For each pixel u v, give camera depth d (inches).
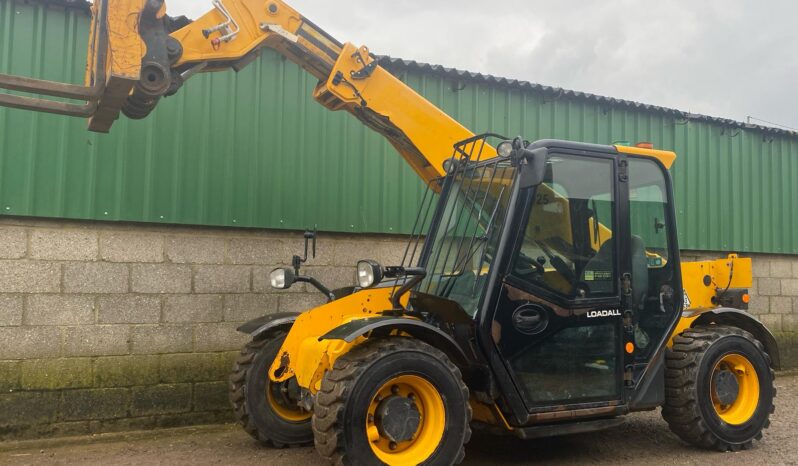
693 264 211.6
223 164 235.5
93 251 215.3
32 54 213.3
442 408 150.3
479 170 181.6
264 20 179.3
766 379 194.2
